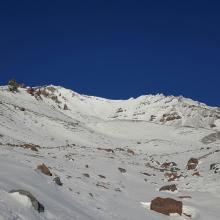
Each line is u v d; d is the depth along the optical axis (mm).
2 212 12664
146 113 172375
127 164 41000
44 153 37000
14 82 124688
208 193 29250
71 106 164250
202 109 167625
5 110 72500
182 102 178625
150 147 73875
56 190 19422
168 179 36594
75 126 82812
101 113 174375
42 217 14438
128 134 95000
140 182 32531
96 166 35031
